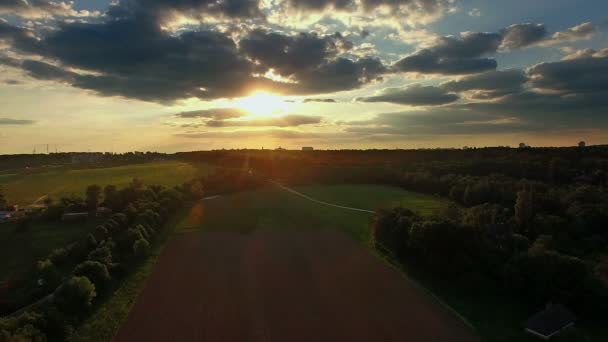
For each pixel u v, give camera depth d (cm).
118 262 5206
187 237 6831
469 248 5159
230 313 4116
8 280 5122
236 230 7344
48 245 6406
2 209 8538
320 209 9319
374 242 6600
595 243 6234
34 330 3278
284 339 3653
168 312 4106
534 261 4644
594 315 4281
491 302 4591
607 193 8175
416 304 4425
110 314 4044
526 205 6688
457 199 10019
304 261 5681
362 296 4594
